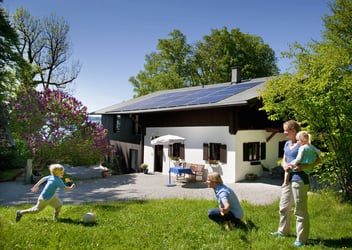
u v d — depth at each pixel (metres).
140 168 21.11
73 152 18.42
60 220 6.49
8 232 5.16
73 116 18.55
